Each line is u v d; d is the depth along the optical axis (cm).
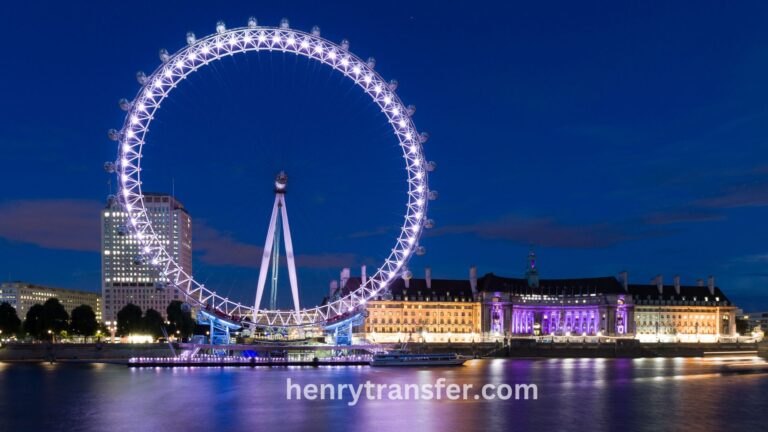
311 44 14688
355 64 14925
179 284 14875
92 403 10750
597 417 9606
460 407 10319
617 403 10900
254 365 18238
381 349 19025
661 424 9188
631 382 14112
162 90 14212
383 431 8538
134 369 16950
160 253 14662
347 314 16300
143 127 14212
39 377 14700
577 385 13425
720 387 13212
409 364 18138
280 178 14525
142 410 10075
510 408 10262
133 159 14288
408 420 9225
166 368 17312
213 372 16150
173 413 9806
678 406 10662
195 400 11000
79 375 15225
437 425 8906
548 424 9050
